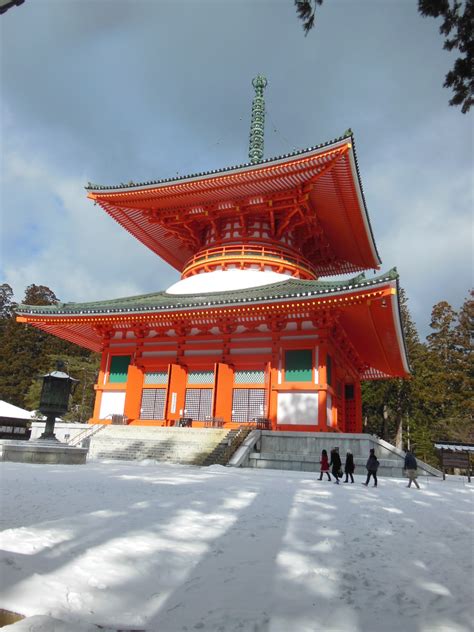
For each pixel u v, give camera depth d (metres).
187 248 44.19
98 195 37.59
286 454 24.09
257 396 29.47
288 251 37.41
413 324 59.44
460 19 8.62
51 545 6.76
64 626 4.31
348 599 5.48
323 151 28.78
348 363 36.56
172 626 4.62
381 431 60.47
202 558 6.72
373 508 11.87
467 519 11.21
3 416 42.38
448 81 9.34
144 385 32.94
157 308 30.78
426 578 6.39
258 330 30.66
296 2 8.71
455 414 56.44
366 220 35.84
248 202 35.31
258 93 50.50
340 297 26.22
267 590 5.63
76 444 27.77
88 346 42.50
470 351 63.16
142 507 9.95
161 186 34.91
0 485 12.28
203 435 26.91
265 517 9.70
